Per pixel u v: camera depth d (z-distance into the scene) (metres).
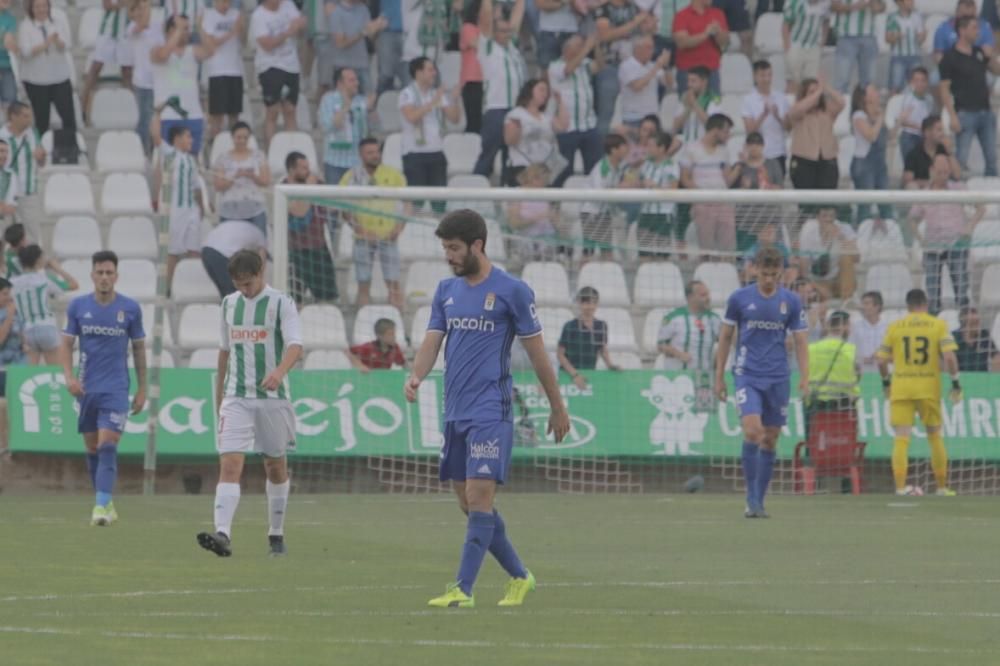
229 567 37.88
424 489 69.94
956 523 52.75
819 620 29.55
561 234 78.56
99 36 83.44
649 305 78.12
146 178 80.56
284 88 82.19
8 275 70.38
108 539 44.81
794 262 77.75
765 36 92.19
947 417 73.50
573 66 82.31
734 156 87.62
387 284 75.31
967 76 88.50
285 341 41.00
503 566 31.83
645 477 71.88
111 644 25.58
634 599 32.44
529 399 70.94
